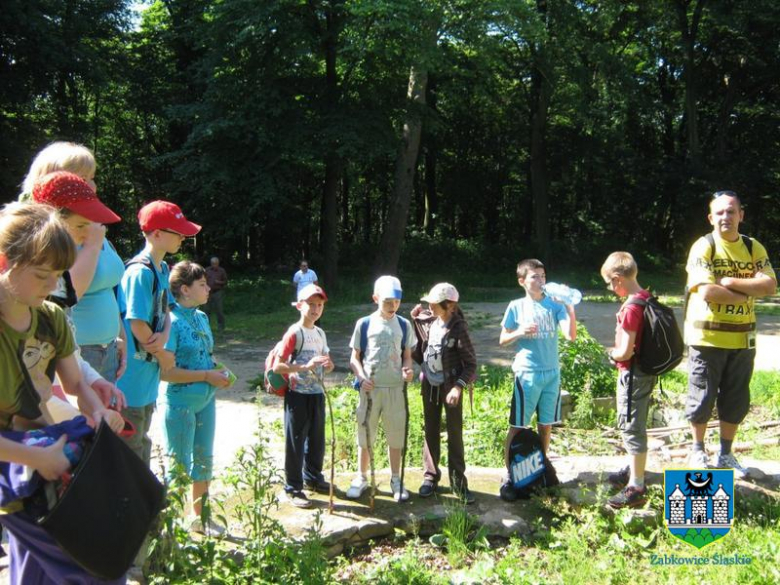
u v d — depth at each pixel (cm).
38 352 236
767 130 3447
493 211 4206
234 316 1952
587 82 2881
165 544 348
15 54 2080
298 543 393
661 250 3644
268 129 2219
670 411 809
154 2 3148
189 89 3003
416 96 2419
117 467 222
